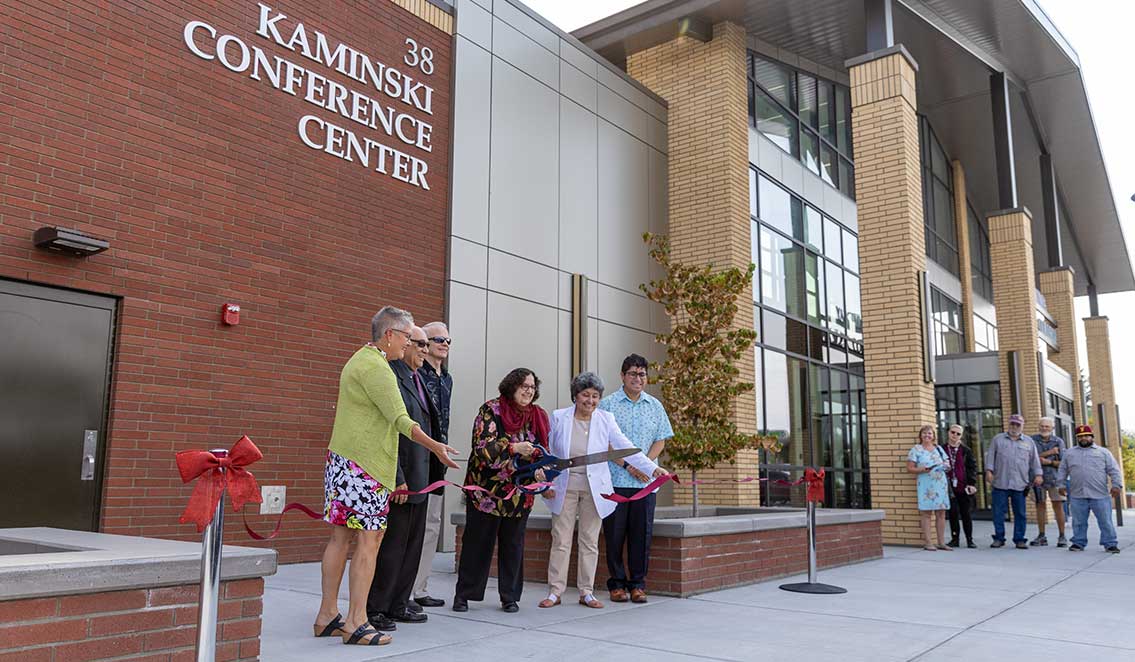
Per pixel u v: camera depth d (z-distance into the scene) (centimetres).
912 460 1221
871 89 1423
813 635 543
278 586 701
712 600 689
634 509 675
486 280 1118
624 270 1383
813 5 1485
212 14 845
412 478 534
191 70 819
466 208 1101
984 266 2941
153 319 765
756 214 1580
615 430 660
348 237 952
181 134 804
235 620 394
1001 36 1806
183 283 791
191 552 386
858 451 1850
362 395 483
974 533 1605
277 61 900
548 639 514
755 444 908
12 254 677
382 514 486
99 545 412
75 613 338
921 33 1758
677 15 1471
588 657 467
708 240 1446
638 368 694
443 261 1070
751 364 1473
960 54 1886
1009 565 995
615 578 679
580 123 1320
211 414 799
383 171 1002
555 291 1234
